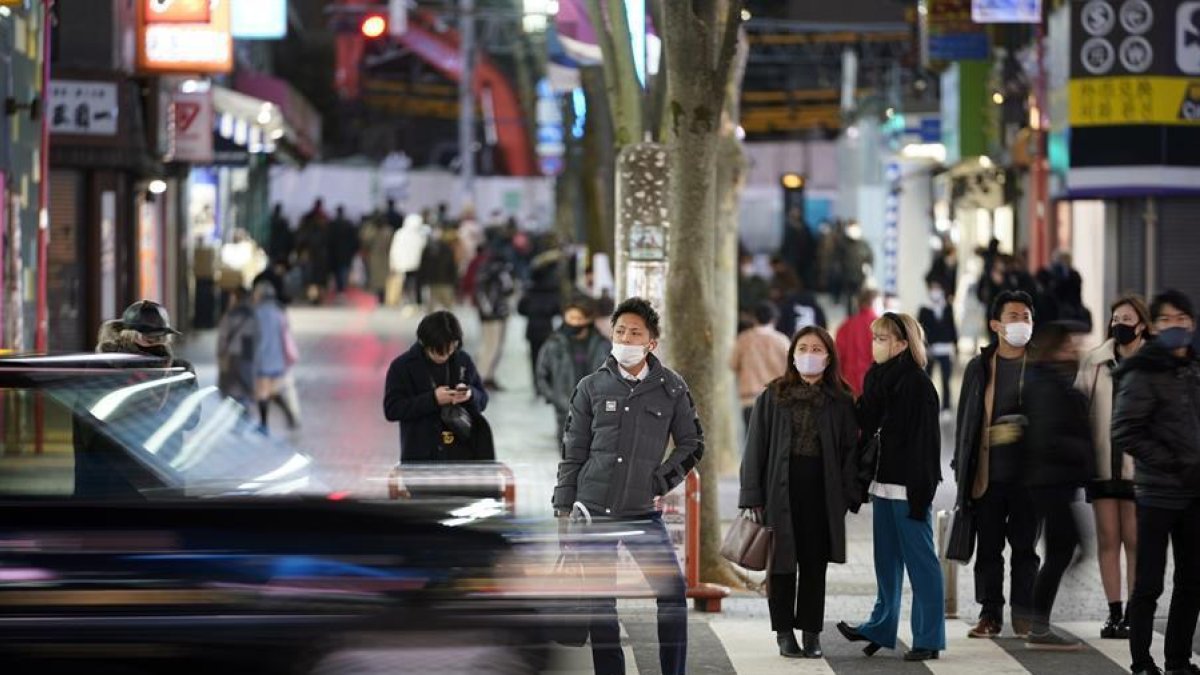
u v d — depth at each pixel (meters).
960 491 21.06
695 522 22.75
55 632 11.42
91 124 45.16
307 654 11.34
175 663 11.38
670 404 17.75
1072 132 46.25
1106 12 45.91
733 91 33.88
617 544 13.67
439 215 101.81
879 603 20.27
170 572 11.59
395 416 20.66
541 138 83.44
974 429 20.94
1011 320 20.56
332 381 51.31
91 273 45.84
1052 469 20.12
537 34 79.19
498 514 12.76
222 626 11.38
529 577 11.66
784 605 19.97
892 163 75.12
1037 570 21.03
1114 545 21.27
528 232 112.56
